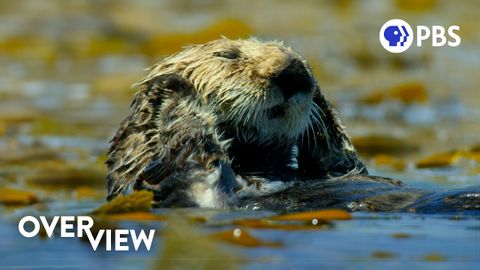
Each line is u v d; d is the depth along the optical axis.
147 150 21.34
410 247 15.44
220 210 19.67
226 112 21.02
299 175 22.53
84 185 31.86
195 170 20.50
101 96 58.66
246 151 21.78
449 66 66.12
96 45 75.00
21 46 75.56
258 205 19.89
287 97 20.42
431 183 28.12
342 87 60.16
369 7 84.94
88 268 14.99
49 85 62.75
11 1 88.25
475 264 14.14
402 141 40.62
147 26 80.81
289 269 13.94
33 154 38.22
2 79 65.00
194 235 14.28
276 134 21.28
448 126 46.94
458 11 81.69
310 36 74.56
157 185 20.72
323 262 14.37
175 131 20.91
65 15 83.69
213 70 21.12
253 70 20.56
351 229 17.05
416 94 54.09
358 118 49.72
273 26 77.88
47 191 30.34
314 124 21.91
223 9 86.38
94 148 39.94
